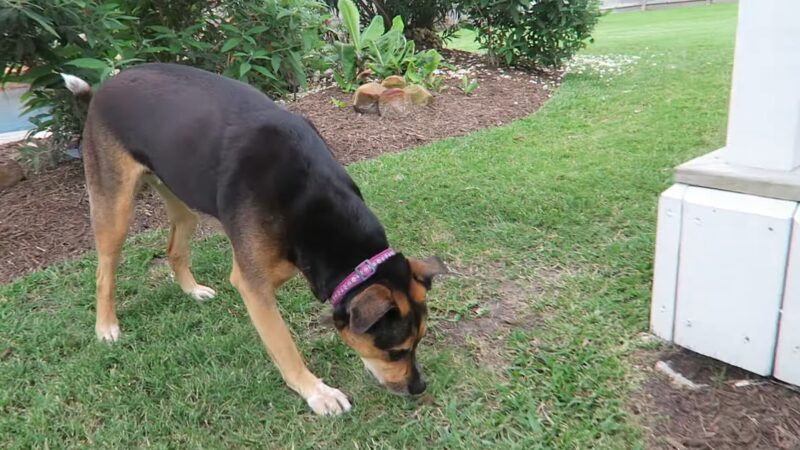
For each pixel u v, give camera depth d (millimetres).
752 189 1210
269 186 1245
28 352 1472
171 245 1628
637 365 1341
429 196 2160
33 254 1895
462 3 4492
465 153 2590
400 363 1229
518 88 3852
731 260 1242
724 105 3137
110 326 1519
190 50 2447
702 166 1283
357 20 3594
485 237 1879
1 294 1687
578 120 3062
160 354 1438
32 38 2000
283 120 1319
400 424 1240
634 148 2541
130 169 1441
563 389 1286
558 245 1812
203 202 1338
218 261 1846
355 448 1189
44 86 2191
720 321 1287
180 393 1325
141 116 1397
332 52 3688
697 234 1274
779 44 1150
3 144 2918
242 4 2559
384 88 3211
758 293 1226
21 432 1242
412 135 2932
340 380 1368
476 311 1550
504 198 2098
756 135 1210
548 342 1422
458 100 3492
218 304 1638
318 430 1233
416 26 5082
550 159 2463
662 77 4078
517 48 4371
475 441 1185
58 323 1564
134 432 1236
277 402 1303
